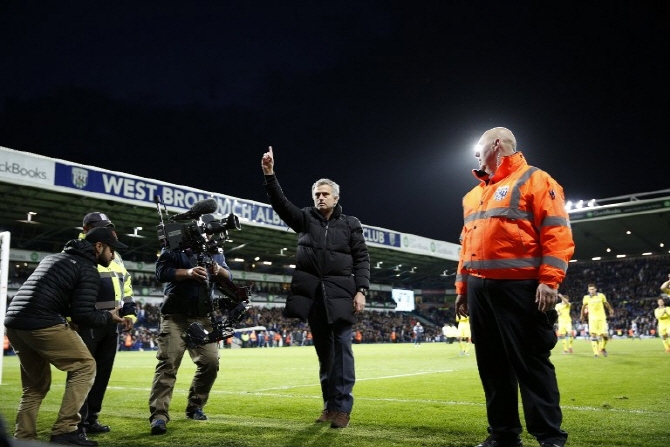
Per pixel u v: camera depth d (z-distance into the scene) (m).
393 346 32.88
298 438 3.96
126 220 31.17
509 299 3.38
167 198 26.50
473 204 3.72
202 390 4.98
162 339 4.73
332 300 4.63
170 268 4.76
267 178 4.66
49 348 3.87
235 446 3.71
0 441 0.98
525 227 3.40
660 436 3.96
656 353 16.23
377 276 54.19
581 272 56.66
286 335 38.41
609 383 7.66
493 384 3.58
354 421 4.79
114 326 4.77
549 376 3.34
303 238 4.82
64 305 3.99
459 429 4.36
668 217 41.53
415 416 5.07
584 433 4.08
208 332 4.58
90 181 23.95
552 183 3.40
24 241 31.95
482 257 3.50
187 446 3.76
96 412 4.52
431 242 45.03
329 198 4.84
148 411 5.58
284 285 46.34
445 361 14.89
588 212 38.53
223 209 29.06
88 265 4.05
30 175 22.20
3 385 8.33
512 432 3.55
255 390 7.65
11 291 30.52
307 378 9.83
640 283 51.91
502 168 3.57
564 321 17.52
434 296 58.56
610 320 46.44
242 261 43.94
